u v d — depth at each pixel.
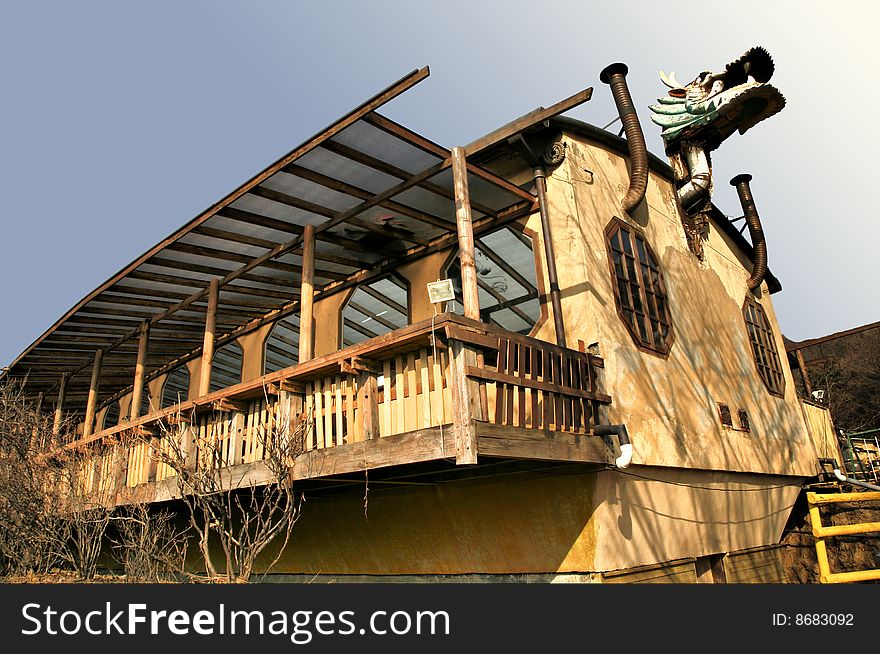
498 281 8.19
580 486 6.35
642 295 8.55
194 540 9.94
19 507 7.93
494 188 7.69
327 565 8.54
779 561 10.53
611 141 8.92
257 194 7.10
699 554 8.11
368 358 5.97
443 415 5.37
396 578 7.83
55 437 9.53
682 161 11.18
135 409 10.38
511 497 6.70
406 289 9.34
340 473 5.84
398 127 6.20
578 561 6.38
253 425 7.04
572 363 6.51
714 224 12.09
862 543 11.56
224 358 12.56
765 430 10.98
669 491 7.74
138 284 9.40
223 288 9.90
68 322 10.44
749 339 11.85
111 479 8.65
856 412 23.20
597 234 7.97
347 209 7.74
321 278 10.23
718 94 10.64
